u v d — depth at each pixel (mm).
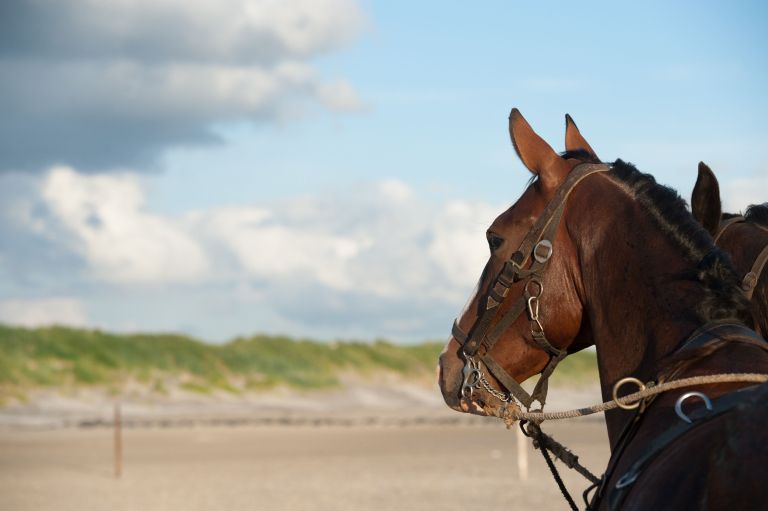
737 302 3576
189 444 26594
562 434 28438
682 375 3508
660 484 3090
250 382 44656
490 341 4102
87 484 18469
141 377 41219
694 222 3785
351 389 47781
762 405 2756
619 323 3799
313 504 15484
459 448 25594
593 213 3936
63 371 39344
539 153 4090
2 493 17266
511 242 4066
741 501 2660
